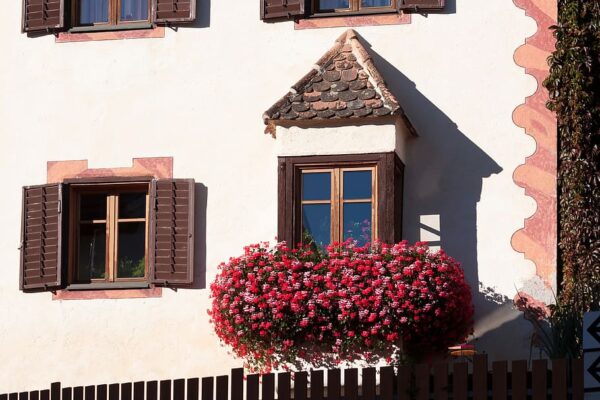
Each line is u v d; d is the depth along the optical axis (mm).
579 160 15383
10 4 17047
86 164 16562
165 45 16609
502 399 12438
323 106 15406
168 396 13242
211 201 16219
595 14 15602
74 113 16703
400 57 16000
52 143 16688
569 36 15555
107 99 16641
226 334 15141
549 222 15453
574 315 14547
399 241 15539
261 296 14750
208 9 16578
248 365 15148
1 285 16594
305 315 14633
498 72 15805
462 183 15688
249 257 15062
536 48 15766
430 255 14867
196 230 16203
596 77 15531
